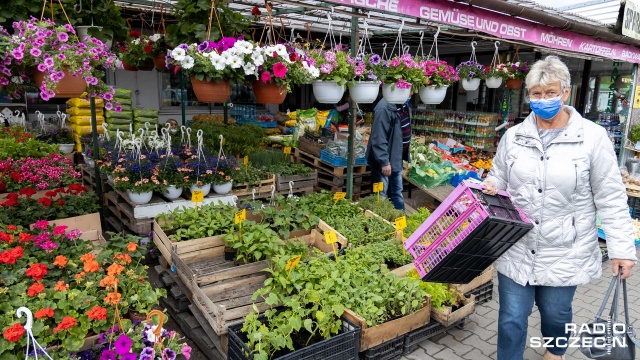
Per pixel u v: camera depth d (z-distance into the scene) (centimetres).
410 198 748
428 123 1019
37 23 268
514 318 278
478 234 244
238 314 304
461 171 713
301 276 317
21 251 281
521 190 271
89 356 246
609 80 1029
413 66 433
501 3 425
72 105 703
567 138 258
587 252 268
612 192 257
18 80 295
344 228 424
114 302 241
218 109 1124
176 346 258
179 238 366
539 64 253
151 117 743
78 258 318
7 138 582
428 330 347
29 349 229
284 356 262
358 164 650
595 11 783
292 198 464
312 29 777
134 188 423
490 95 1102
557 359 305
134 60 515
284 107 1258
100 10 335
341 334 287
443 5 390
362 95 422
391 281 338
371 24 705
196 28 371
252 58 341
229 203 450
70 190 445
